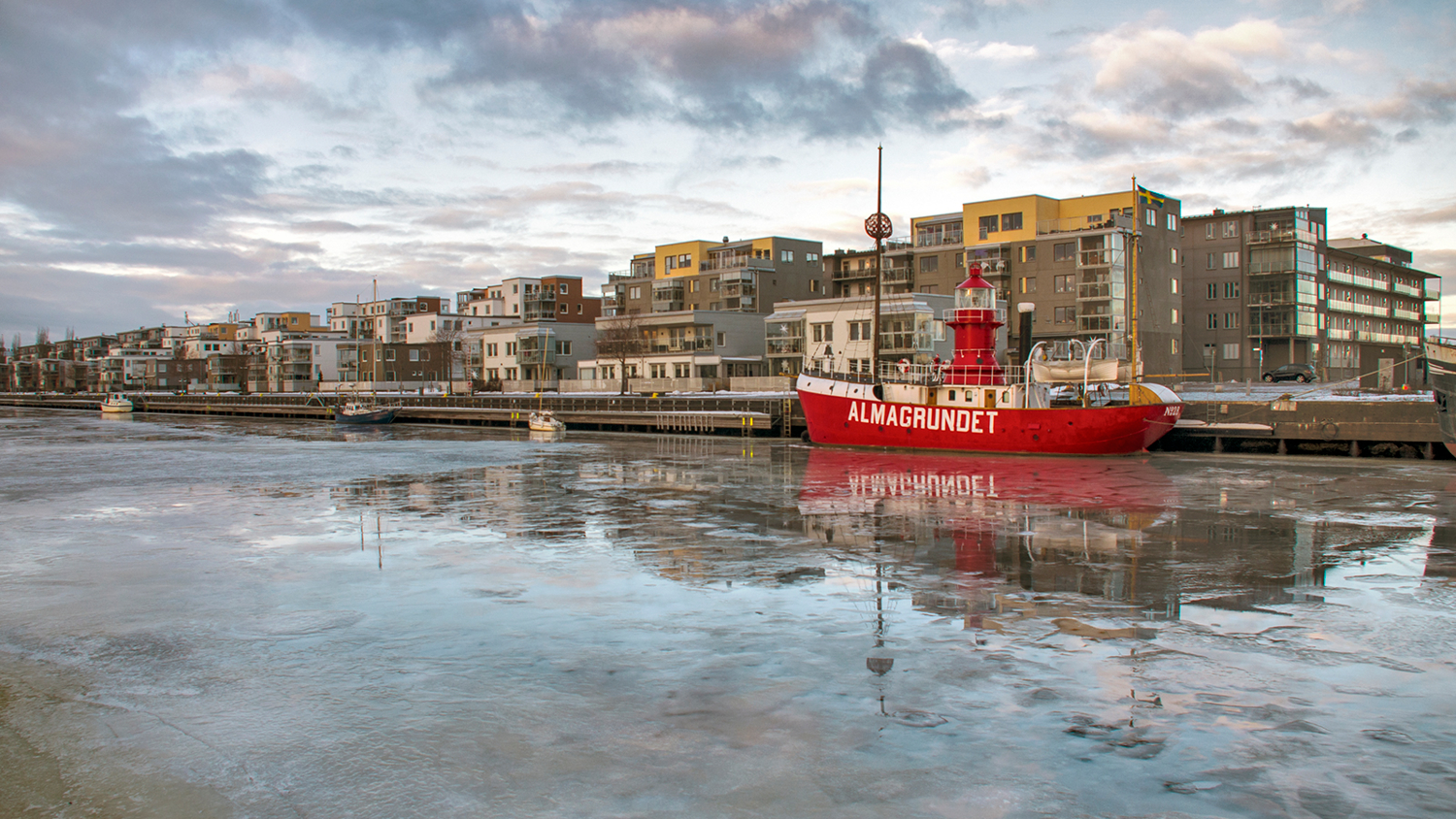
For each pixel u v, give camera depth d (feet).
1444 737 34.12
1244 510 88.12
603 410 250.57
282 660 44.14
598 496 102.32
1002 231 295.07
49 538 78.23
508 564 65.77
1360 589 56.90
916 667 42.16
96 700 39.37
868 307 271.49
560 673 41.63
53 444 200.23
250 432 253.44
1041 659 43.24
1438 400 128.77
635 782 30.91
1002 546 71.20
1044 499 96.78
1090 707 37.04
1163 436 155.84
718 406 227.20
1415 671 41.32
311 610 53.16
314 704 38.34
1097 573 61.62
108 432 256.73
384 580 60.75
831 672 41.57
